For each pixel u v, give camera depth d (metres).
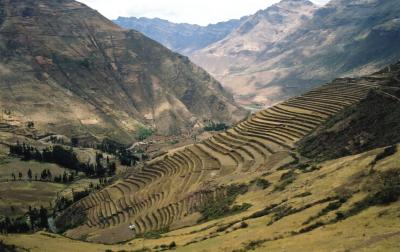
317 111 189.25
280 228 75.62
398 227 57.28
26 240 110.56
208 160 191.62
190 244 87.81
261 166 152.38
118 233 148.75
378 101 139.88
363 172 84.44
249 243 71.62
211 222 110.19
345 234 60.44
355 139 130.88
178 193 163.88
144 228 144.88
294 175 118.88
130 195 197.88
